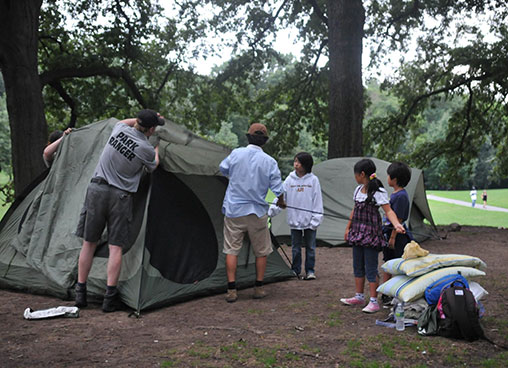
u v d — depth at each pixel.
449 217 25.44
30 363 3.16
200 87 20.50
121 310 4.68
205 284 5.35
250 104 21.50
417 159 20.81
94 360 3.22
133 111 18.83
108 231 4.65
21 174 11.13
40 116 11.45
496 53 17.61
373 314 4.50
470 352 3.38
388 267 4.35
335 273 6.94
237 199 5.10
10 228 5.91
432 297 3.90
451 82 19.50
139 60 17.62
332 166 10.72
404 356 3.31
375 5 18.59
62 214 5.44
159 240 5.07
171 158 5.49
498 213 28.44
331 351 3.42
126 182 4.69
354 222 4.76
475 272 4.05
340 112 13.19
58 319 4.31
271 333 3.87
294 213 6.51
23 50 11.17
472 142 20.27
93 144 5.59
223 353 3.36
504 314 4.43
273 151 21.16
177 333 3.87
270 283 6.18
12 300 5.05
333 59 13.38
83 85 16.89
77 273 5.04
